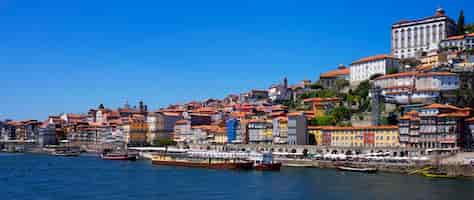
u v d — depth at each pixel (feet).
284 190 504.84
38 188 540.93
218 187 534.37
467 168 601.62
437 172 611.88
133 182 587.27
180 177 638.53
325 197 459.32
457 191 481.05
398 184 533.96
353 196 461.37
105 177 646.33
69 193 503.20
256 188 522.06
